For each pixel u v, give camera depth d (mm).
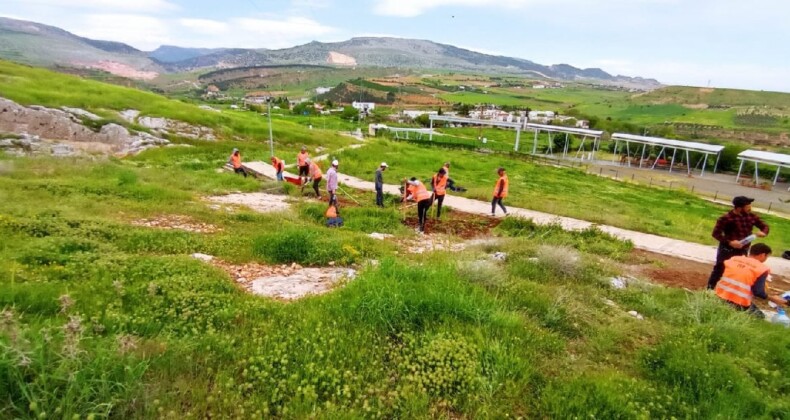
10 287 5016
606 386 4117
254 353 4234
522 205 19281
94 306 4953
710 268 11086
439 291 5781
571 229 14633
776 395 4352
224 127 41531
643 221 19078
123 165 21391
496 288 6906
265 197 18141
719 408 3936
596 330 5691
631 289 7941
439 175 15648
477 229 14719
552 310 6004
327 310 5410
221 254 8539
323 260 8617
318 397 3781
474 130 112500
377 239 11172
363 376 4109
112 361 3459
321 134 50500
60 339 3602
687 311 6598
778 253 15320
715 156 65000
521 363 4418
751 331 5766
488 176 36188
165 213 12109
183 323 4816
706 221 24656
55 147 25359
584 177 45562
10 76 37562
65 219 9242
